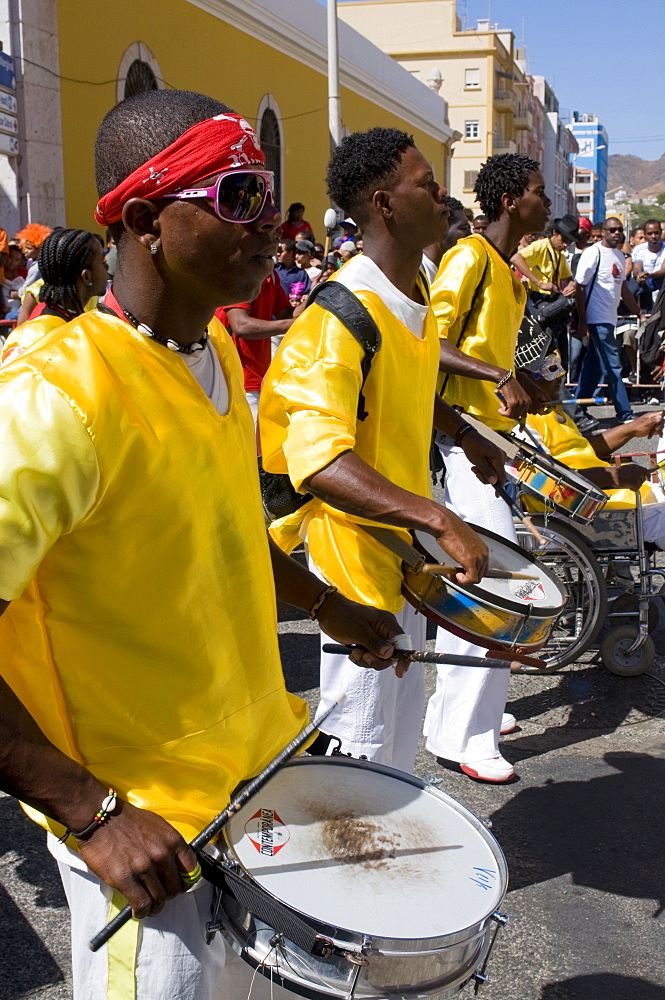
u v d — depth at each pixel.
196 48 15.66
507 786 3.55
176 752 1.48
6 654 1.42
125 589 1.41
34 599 1.39
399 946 1.43
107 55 13.23
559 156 85.00
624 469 4.12
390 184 2.47
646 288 12.94
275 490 2.61
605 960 2.70
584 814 3.38
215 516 1.47
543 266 10.11
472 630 2.47
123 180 1.40
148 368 1.40
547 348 3.81
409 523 2.13
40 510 1.27
